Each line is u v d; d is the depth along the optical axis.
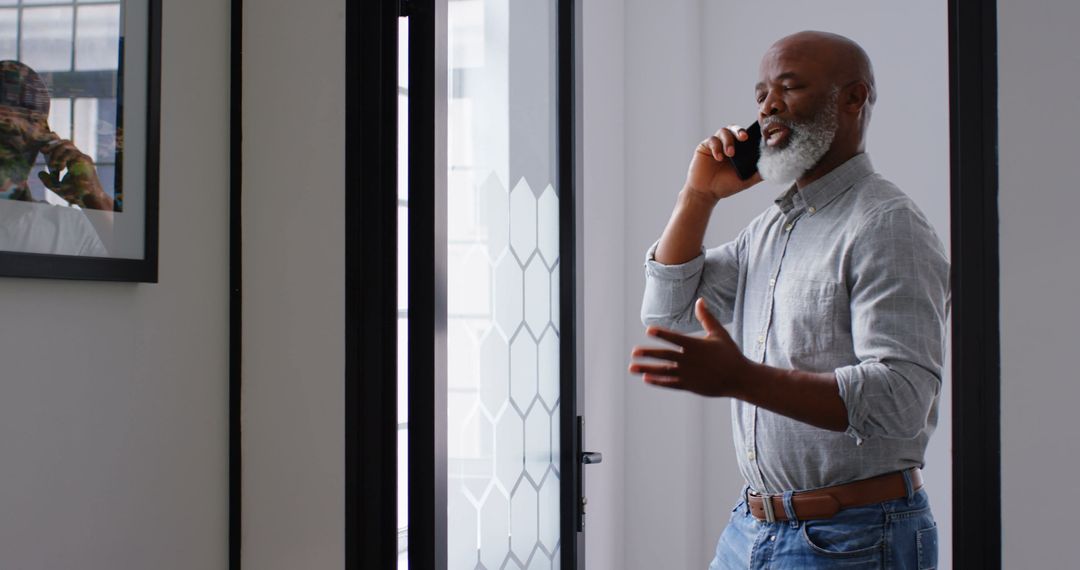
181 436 1.33
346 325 1.40
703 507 3.13
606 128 2.82
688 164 3.00
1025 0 1.00
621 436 2.99
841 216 1.77
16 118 1.03
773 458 1.80
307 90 1.42
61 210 1.10
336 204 1.41
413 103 1.36
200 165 1.38
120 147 1.19
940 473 2.79
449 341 1.41
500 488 1.60
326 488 1.41
